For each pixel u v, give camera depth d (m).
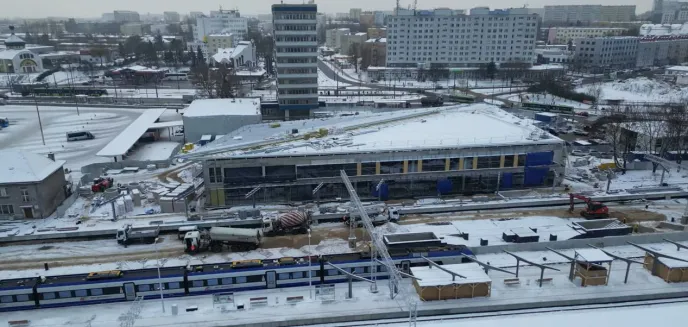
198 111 122.25
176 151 111.62
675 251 62.66
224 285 56.56
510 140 86.50
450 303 53.66
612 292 56.00
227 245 65.56
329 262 58.16
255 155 78.62
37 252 65.50
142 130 117.81
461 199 83.50
